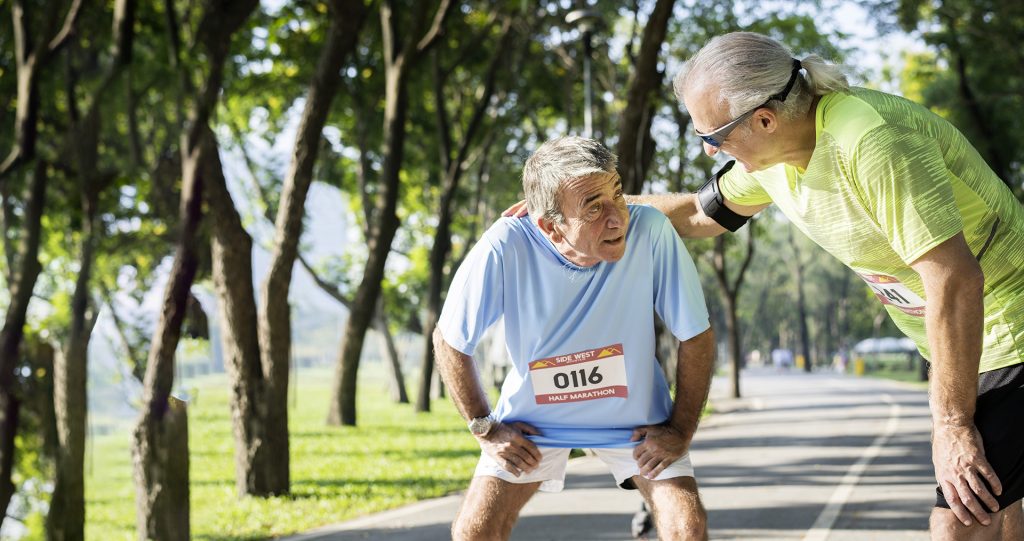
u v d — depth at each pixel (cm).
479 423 330
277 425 1039
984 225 288
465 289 324
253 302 1039
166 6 901
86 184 916
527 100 2673
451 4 1938
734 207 359
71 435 755
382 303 3097
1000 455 280
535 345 327
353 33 1083
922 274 268
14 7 1111
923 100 2800
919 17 2383
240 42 1920
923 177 266
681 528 318
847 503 849
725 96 285
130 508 1216
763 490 945
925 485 942
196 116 841
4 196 1545
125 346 1661
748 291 9375
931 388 272
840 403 2486
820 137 282
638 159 1656
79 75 1031
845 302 8056
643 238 317
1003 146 2597
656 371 339
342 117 2423
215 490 1141
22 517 1070
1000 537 282
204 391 3659
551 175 300
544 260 317
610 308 321
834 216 293
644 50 1395
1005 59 2436
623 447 337
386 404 3042
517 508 342
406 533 788
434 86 2398
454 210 2944
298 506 959
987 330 292
